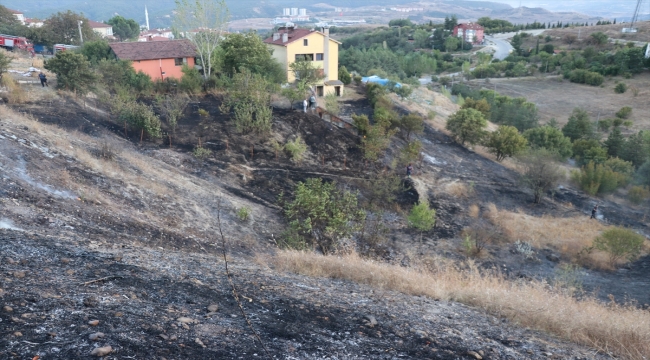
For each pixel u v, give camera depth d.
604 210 27.44
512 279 16.78
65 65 25.00
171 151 21.30
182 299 5.15
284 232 15.20
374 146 26.22
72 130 19.44
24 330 3.48
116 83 29.16
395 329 5.37
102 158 15.98
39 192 11.13
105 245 7.89
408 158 26.81
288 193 20.69
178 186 16.81
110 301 4.52
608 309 8.66
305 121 28.41
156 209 13.95
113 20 89.81
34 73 29.28
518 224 22.86
